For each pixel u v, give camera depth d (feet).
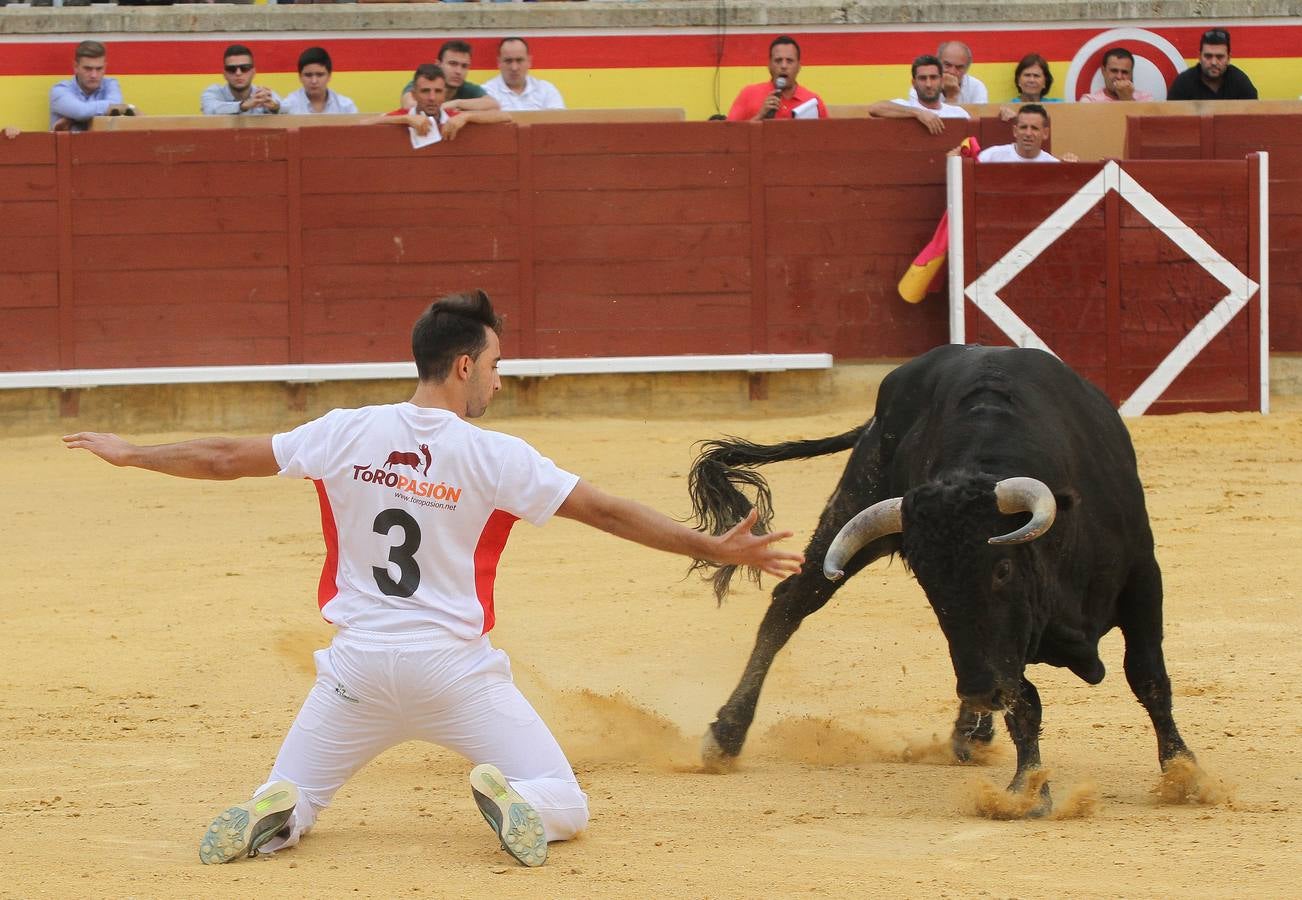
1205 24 100.68
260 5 98.99
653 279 92.43
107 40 97.45
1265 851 25.03
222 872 24.11
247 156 90.94
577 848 25.66
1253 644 44.42
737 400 92.89
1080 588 30.63
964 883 23.16
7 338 90.22
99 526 66.39
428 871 24.11
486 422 90.33
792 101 95.25
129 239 90.63
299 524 66.95
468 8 99.14
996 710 28.07
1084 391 33.12
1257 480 71.26
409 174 91.40
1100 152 94.73
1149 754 34.14
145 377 89.92
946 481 28.02
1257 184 91.66
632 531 24.49
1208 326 91.71
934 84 93.71
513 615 50.80
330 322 91.71
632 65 99.76
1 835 27.12
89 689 41.96
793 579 35.58
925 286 91.91
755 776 32.71
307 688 42.09
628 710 38.70
